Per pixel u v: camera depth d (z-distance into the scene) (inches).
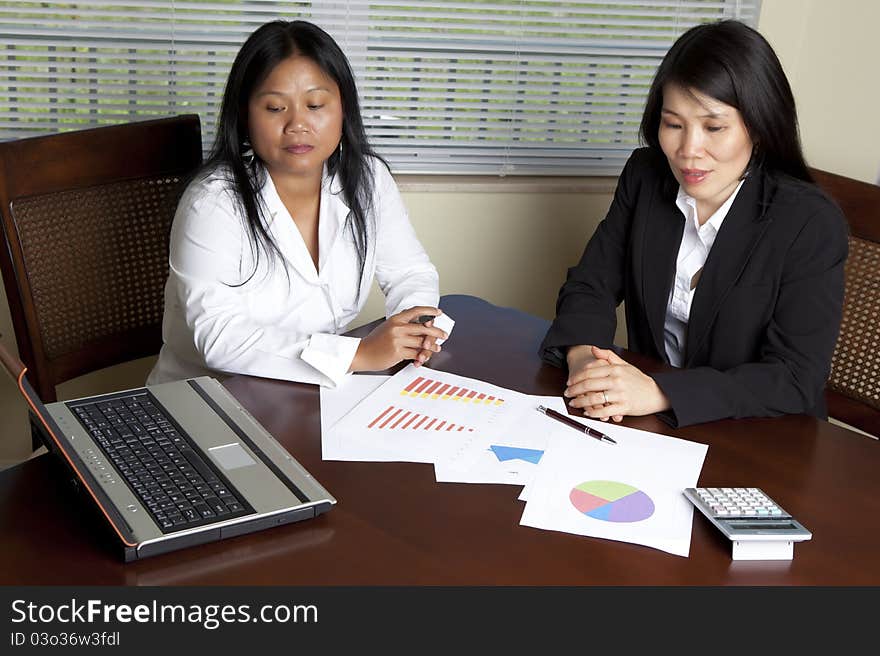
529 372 57.1
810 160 96.6
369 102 88.5
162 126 73.0
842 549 41.3
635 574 38.6
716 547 40.7
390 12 86.3
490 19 87.4
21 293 66.9
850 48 92.6
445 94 89.2
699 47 56.6
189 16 82.9
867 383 70.4
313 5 84.9
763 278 60.2
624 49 91.5
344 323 70.9
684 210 63.8
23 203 66.9
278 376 54.4
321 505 40.4
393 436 48.3
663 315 65.2
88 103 84.3
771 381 55.0
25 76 82.1
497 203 92.0
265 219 64.1
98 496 38.9
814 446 50.4
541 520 41.8
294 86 60.1
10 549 37.4
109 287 72.6
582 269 68.9
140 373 92.4
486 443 48.1
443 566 38.3
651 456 47.9
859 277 70.2
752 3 92.3
